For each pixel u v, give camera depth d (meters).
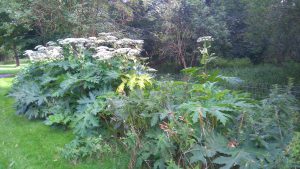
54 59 7.04
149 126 4.02
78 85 5.72
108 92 5.09
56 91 5.88
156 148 3.61
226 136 3.68
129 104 4.03
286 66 13.24
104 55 5.94
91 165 4.24
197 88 4.47
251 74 12.90
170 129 3.49
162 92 4.18
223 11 16.50
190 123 3.55
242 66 16.17
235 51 17.44
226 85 8.68
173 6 15.35
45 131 5.42
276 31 11.04
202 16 15.32
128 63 6.39
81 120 4.91
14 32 14.31
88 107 5.01
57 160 4.39
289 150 3.41
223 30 15.63
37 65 7.38
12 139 5.12
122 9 15.08
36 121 5.95
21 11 12.73
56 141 5.00
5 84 9.77
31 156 4.52
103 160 4.36
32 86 6.32
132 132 3.90
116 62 6.21
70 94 5.81
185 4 15.44
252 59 17.47
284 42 11.54
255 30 11.98
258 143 3.44
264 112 3.68
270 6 10.82
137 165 3.80
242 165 3.21
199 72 7.99
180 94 4.49
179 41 15.50
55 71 6.61
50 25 13.41
